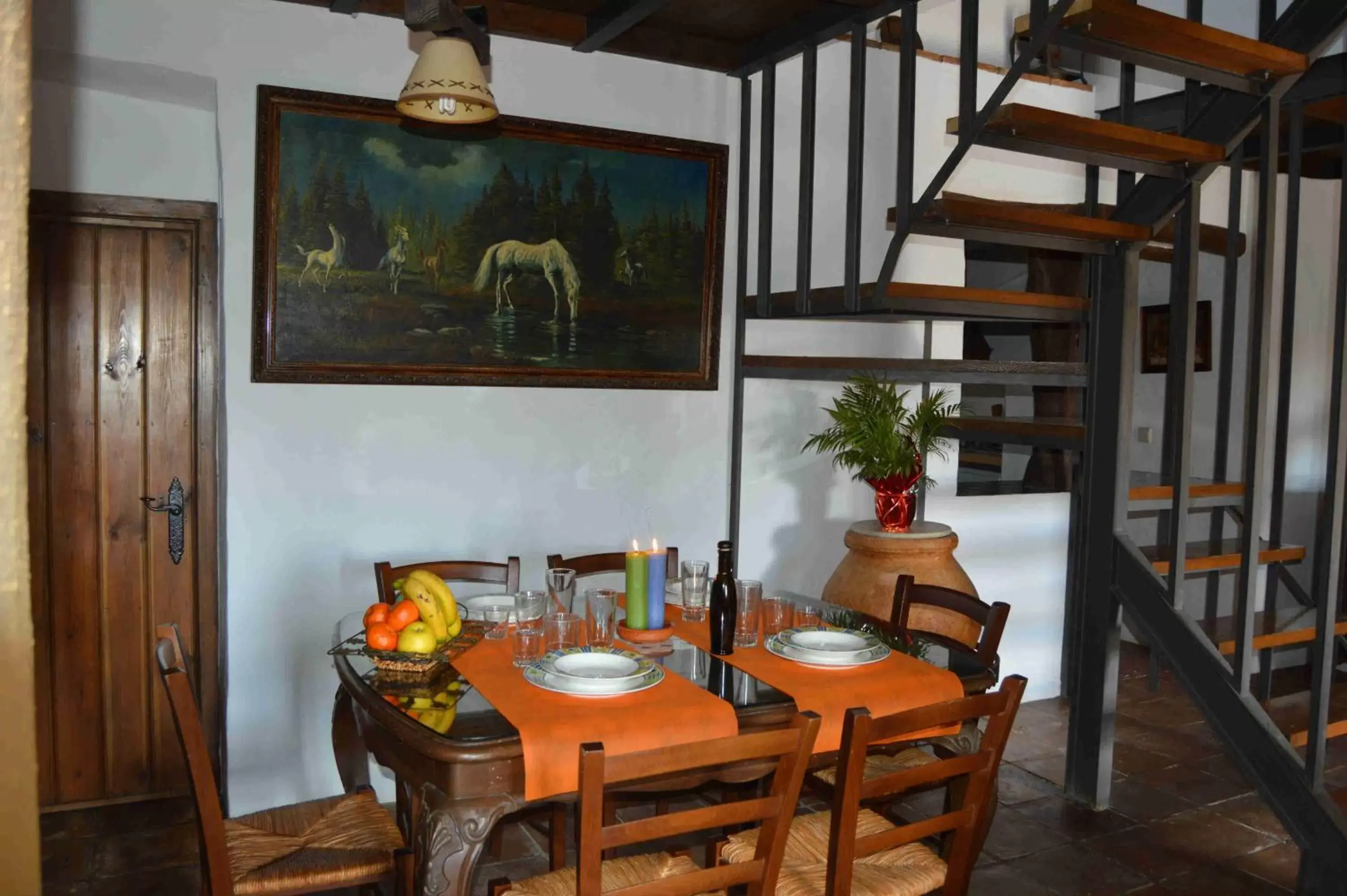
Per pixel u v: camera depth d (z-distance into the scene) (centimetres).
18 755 29
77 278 319
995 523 447
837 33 336
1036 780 365
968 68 275
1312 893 273
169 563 335
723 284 385
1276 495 383
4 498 28
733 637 246
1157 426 550
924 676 229
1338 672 453
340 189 315
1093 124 273
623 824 163
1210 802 347
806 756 177
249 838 219
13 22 27
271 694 324
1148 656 541
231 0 299
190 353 331
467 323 338
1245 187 503
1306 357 498
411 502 339
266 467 318
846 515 423
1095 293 341
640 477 378
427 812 191
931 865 215
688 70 371
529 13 335
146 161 319
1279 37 290
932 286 307
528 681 217
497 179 338
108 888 278
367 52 318
